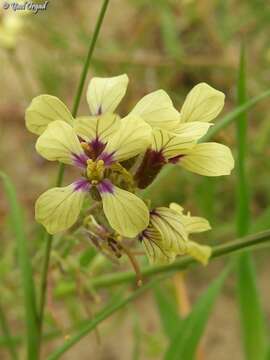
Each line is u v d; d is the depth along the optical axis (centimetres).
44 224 10
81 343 23
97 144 10
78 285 14
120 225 10
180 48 27
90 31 31
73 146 9
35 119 10
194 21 29
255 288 16
